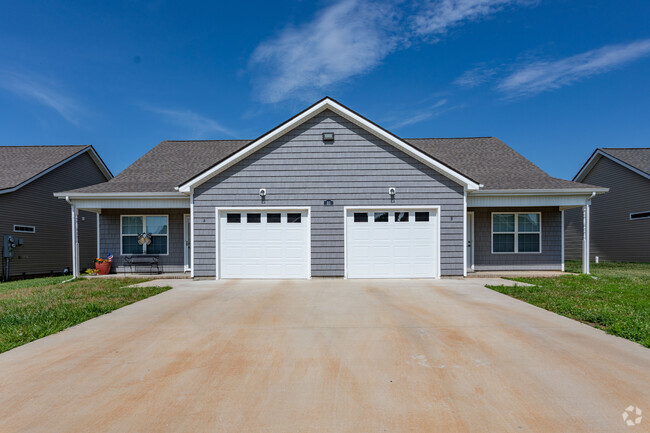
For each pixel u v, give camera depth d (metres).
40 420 2.99
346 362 4.20
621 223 19.52
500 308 6.80
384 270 11.04
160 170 14.00
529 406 3.17
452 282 10.10
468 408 3.14
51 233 17.34
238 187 11.09
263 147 11.12
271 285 9.70
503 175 12.99
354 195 11.05
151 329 5.56
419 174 11.07
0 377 3.82
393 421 2.95
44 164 17.39
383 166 11.08
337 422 2.94
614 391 3.44
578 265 17.59
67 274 17.81
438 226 11.01
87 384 3.65
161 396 3.39
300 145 11.11
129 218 13.05
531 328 5.50
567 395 3.37
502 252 12.88
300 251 11.09
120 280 10.99
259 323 5.86
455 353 4.46
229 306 7.10
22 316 6.23
